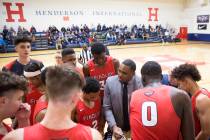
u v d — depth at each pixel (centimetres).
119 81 226
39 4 1483
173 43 1767
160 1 1873
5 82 106
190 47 1504
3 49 1320
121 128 232
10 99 108
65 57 264
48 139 88
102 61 275
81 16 1619
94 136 93
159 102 144
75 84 92
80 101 205
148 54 1203
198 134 166
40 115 142
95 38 1577
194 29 1936
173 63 941
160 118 141
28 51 273
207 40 1842
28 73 198
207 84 629
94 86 197
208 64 915
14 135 89
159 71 160
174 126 141
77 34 1552
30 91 202
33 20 1484
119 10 1731
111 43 1642
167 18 1936
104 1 1669
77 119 207
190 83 167
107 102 230
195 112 166
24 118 130
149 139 143
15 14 1426
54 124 90
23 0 1434
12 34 1364
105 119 233
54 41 1481
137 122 149
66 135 90
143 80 165
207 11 1808
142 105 149
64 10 1559
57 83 88
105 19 1698
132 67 217
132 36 1730
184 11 1988
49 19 1527
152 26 1878
